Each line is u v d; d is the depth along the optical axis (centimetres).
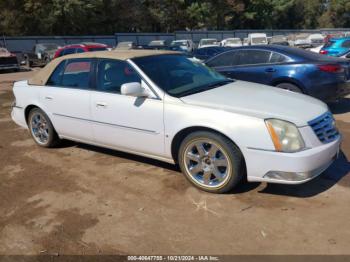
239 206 379
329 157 385
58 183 456
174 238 333
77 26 4050
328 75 697
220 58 841
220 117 383
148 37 4184
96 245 328
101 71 487
